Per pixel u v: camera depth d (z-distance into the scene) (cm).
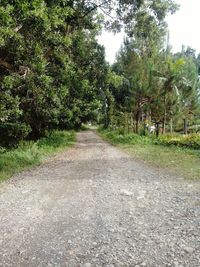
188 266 452
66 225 626
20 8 1289
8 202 809
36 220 660
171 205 738
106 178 1101
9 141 2109
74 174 1215
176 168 1256
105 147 2545
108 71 2664
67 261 477
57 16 1497
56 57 1831
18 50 1451
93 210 720
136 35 2775
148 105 3397
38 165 1502
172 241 535
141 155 1783
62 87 1962
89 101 3412
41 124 2891
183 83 3159
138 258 479
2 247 532
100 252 503
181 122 3684
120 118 4475
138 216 668
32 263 474
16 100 1548
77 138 4156
